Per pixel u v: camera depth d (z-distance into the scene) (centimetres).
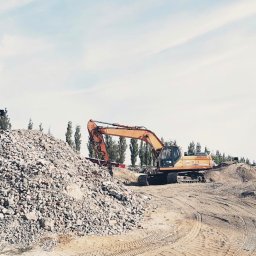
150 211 2444
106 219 2045
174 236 1995
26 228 1794
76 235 1839
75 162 2630
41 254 1592
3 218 1828
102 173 2664
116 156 6731
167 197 3027
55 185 2120
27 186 2041
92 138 3819
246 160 7806
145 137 3953
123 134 3897
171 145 3978
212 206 2762
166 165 3938
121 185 2672
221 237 2050
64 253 1636
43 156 2447
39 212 1898
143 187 3619
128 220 2142
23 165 2189
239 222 2366
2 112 3066
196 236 2031
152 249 1770
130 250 1738
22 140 2580
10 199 1931
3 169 2152
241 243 1964
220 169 4647
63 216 1931
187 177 4019
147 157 7231
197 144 8044
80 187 2255
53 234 1803
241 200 2973
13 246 1661
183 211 2564
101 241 1817
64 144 2866
